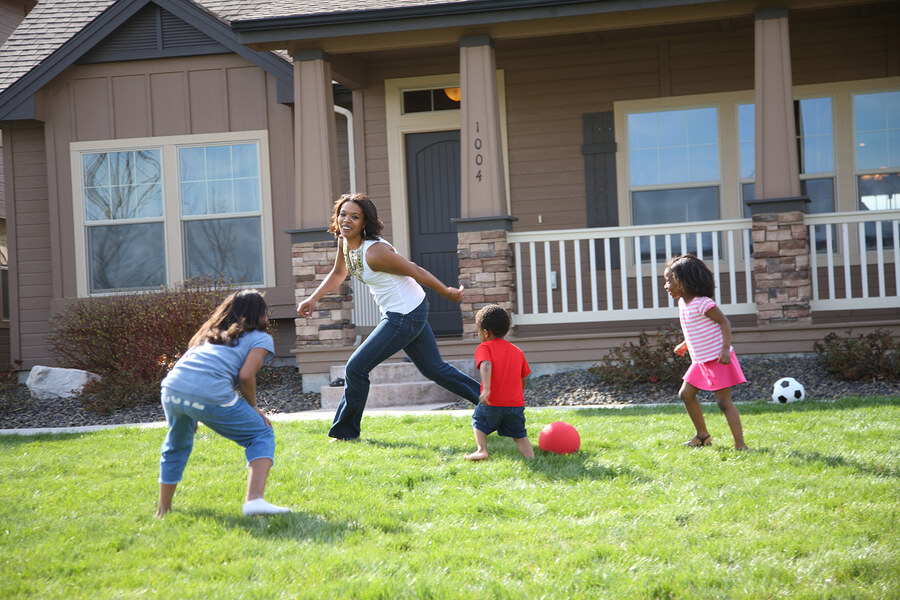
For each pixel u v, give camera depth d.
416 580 2.85
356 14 8.46
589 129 10.39
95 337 9.62
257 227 10.63
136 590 2.84
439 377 5.71
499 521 3.60
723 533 3.34
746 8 8.21
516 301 9.12
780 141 8.14
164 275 10.72
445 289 5.53
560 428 4.89
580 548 3.20
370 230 5.43
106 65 10.80
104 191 10.80
